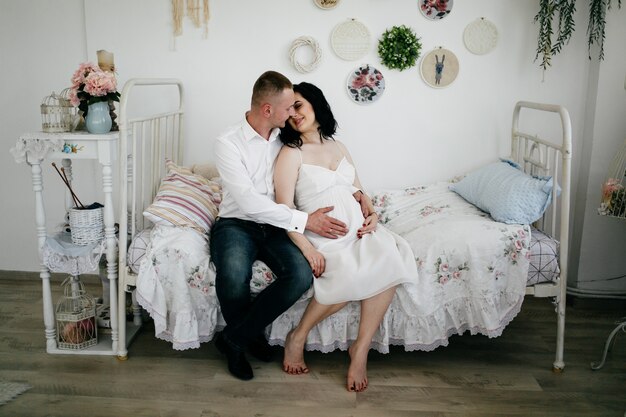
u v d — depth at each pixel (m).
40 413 1.94
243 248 2.15
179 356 2.37
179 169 2.57
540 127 2.92
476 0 2.80
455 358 2.38
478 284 2.20
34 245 3.19
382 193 2.81
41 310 2.80
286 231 2.25
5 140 3.08
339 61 2.87
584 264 2.93
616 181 2.43
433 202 2.70
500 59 2.86
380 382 2.17
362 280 2.07
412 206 2.70
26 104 3.04
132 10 2.88
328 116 2.36
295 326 2.25
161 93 2.96
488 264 2.20
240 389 2.11
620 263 2.91
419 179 3.00
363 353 2.12
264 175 2.27
